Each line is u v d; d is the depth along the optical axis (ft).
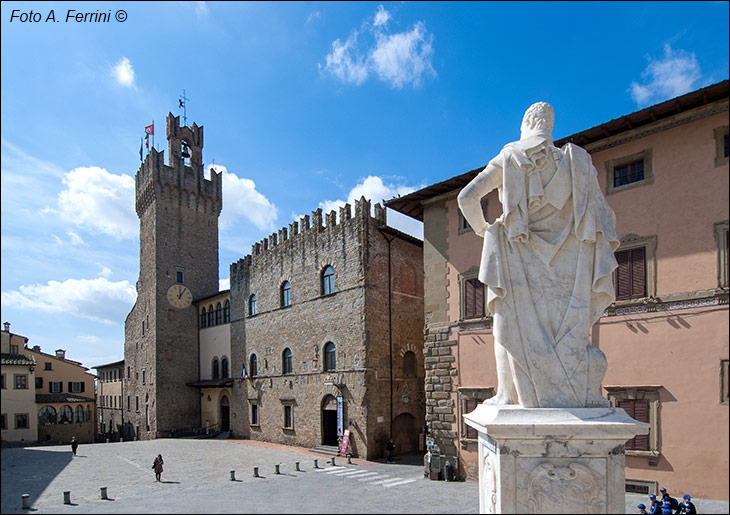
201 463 105.19
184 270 191.72
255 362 152.46
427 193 89.76
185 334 186.60
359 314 114.62
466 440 81.15
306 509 38.70
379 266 118.73
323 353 123.95
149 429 179.83
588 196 20.95
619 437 18.22
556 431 18.21
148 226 195.11
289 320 137.49
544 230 21.04
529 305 20.31
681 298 61.82
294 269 137.08
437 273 89.61
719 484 56.70
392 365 117.19
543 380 19.60
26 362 176.45
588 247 20.85
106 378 247.70
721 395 57.67
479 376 81.46
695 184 62.39
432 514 42.83
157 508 35.53
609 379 66.64
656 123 65.87
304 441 128.16
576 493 18.29
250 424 151.84
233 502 40.40
